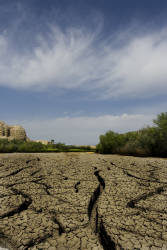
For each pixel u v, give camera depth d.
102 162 5.04
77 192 2.74
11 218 2.02
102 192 2.74
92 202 2.47
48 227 1.85
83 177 3.54
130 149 8.40
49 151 15.51
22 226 1.86
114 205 2.29
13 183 3.17
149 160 5.19
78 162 5.08
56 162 5.11
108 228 1.79
